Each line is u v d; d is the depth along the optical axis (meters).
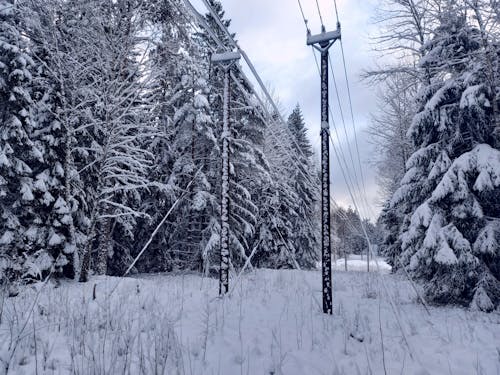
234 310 8.41
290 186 30.09
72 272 13.97
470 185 11.30
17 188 12.80
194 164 18.81
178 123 18.64
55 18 13.59
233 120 19.50
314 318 8.28
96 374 4.69
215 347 6.05
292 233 28.16
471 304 10.37
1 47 12.35
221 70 19.08
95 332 6.26
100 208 14.45
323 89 10.12
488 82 11.62
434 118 12.20
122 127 14.05
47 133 13.82
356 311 9.27
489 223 10.85
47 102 14.21
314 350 6.26
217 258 18.39
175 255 20.77
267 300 9.84
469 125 11.75
